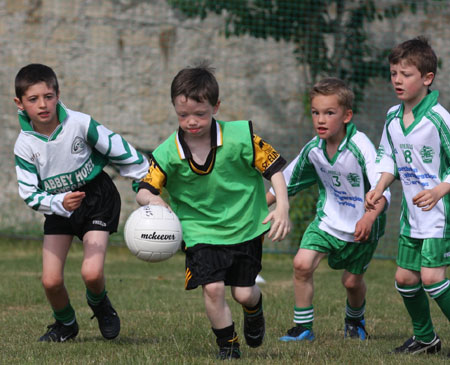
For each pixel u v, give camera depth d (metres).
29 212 40.84
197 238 13.26
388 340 16.53
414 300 14.80
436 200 13.41
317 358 13.77
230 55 44.44
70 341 15.77
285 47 44.50
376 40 42.56
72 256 36.31
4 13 43.34
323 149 16.61
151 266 33.97
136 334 16.59
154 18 44.59
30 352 14.00
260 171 13.25
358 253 16.69
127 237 13.16
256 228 13.42
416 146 14.39
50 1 43.72
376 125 41.97
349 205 16.62
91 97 43.75
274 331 17.53
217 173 13.06
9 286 24.62
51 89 13.94
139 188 13.28
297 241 37.25
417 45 14.18
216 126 13.04
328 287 26.61
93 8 44.12
